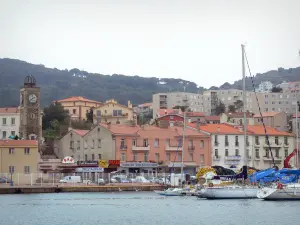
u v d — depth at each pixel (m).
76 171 187.25
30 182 175.62
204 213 113.00
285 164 153.25
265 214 110.00
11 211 118.19
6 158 175.62
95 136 198.12
